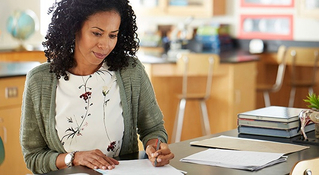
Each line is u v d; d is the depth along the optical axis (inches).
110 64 78.9
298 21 250.2
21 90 152.6
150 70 192.5
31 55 206.2
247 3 262.5
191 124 207.9
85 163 68.7
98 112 76.9
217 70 200.2
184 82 192.7
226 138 86.7
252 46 258.4
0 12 235.6
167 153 69.6
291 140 85.5
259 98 255.0
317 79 242.5
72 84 76.4
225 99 202.4
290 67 248.8
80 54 76.2
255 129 89.9
